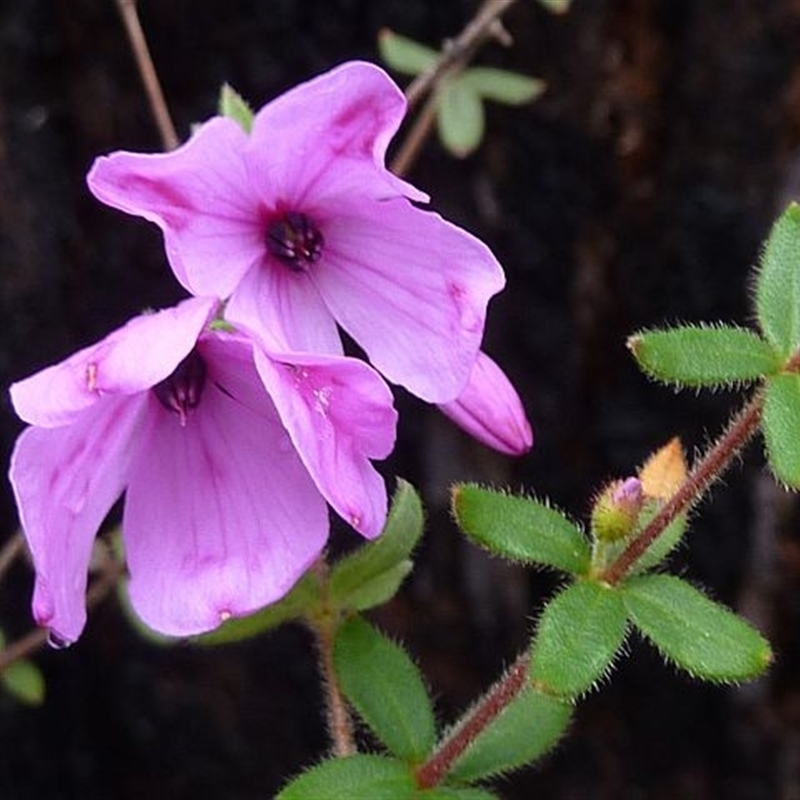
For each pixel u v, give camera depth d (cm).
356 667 16
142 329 14
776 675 24
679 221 22
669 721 24
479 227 23
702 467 16
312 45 22
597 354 23
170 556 15
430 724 16
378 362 15
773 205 22
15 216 22
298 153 15
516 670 16
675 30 22
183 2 22
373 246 15
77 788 25
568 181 22
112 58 22
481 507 16
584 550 16
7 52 22
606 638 15
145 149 22
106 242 23
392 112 15
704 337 16
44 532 14
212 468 15
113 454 15
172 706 24
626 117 22
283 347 15
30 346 23
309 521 15
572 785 25
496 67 22
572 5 22
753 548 23
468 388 16
